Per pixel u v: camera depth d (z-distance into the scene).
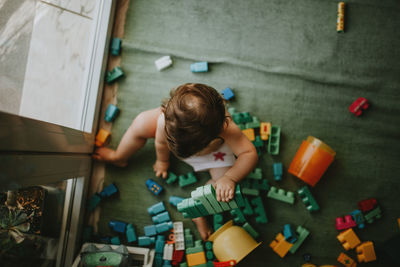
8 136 0.55
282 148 1.27
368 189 1.27
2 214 0.66
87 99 1.11
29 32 0.76
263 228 1.23
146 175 1.24
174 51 1.28
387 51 1.33
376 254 1.22
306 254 1.21
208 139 0.83
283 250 1.19
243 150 0.99
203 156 1.05
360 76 1.31
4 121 0.54
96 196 1.19
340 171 1.27
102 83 1.21
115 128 1.24
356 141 1.29
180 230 1.18
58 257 1.01
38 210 0.81
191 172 1.24
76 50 0.99
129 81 1.26
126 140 1.11
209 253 1.16
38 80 0.80
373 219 1.24
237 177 0.96
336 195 1.26
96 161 1.23
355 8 1.34
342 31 1.32
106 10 1.16
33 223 0.81
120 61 1.27
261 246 1.22
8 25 0.70
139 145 1.14
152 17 1.29
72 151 0.92
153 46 1.27
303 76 1.30
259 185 1.21
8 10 0.70
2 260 0.68
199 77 1.28
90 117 1.13
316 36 1.32
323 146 1.15
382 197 1.26
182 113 0.78
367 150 1.28
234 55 1.30
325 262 1.22
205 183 1.24
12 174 0.57
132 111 1.25
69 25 0.94
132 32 1.28
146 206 1.22
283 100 1.29
